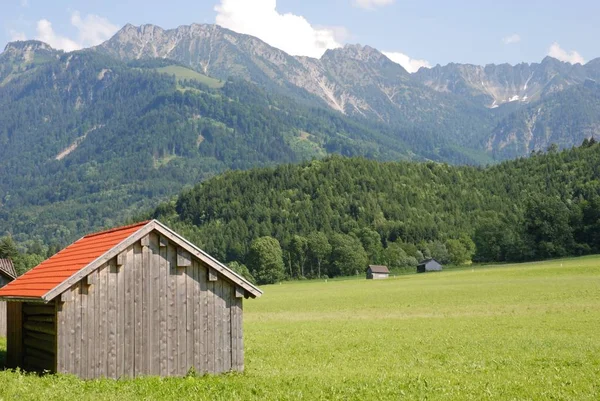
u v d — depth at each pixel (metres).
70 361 25.45
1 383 23.19
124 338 26.61
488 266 181.38
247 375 28.28
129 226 29.67
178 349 27.73
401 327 53.69
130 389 23.27
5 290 31.00
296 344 43.28
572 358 32.59
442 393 22.70
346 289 129.62
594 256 168.75
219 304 28.84
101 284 26.36
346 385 24.53
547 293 86.25
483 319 58.34
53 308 26.58
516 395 22.20
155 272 27.53
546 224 187.25
